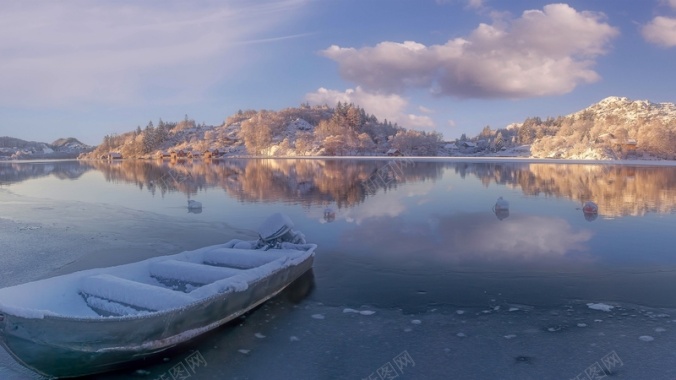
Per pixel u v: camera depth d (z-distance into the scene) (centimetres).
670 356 623
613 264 1058
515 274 994
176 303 639
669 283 922
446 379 580
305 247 1000
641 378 573
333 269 1035
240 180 3512
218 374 600
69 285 696
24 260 1140
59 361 562
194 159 9781
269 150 12419
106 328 567
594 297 849
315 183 3178
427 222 1609
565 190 2638
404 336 702
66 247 1282
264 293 816
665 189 2677
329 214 1700
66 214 1900
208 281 775
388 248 1224
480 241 1302
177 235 1451
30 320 530
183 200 2342
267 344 678
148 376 600
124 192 2833
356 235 1388
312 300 848
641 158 8325
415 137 11356
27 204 2264
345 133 12162
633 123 10481
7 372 605
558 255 1141
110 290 677
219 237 1421
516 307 809
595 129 10031
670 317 752
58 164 8200
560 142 9950
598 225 1539
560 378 578
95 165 7375
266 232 1005
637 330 705
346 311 798
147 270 821
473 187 2816
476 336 698
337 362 627
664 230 1446
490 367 607
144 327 598
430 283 941
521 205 2025
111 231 1515
